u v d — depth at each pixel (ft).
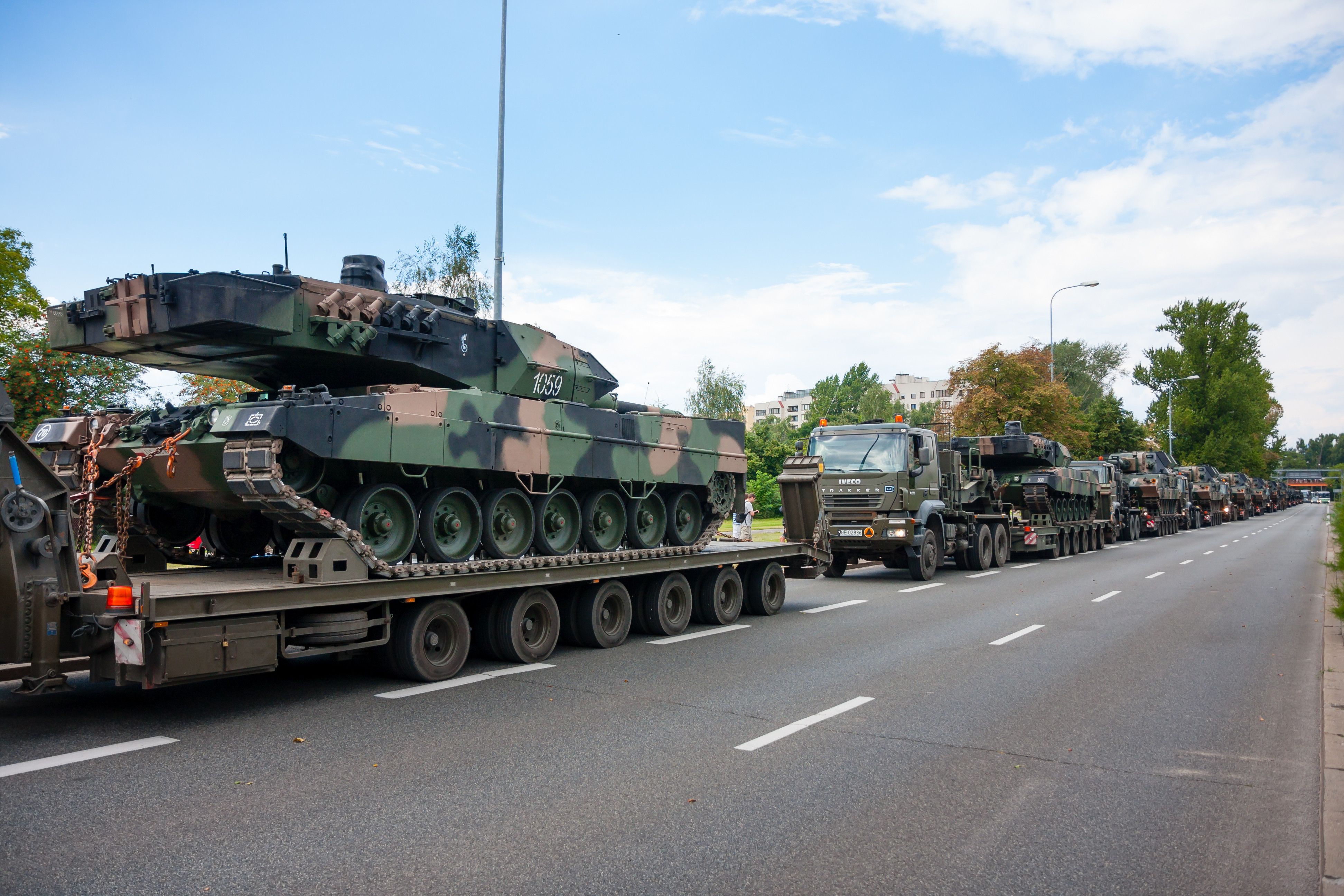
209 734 21.68
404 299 31.14
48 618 21.20
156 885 13.41
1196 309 268.62
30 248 82.53
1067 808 17.26
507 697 25.77
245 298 25.98
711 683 27.96
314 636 24.64
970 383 122.62
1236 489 187.42
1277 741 21.93
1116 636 37.22
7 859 14.28
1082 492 90.79
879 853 14.98
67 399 53.52
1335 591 37.35
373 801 17.08
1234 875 14.32
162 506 31.68
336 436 25.48
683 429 40.09
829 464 62.28
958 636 37.37
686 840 15.39
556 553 33.91
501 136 60.39
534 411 32.37
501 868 14.16
